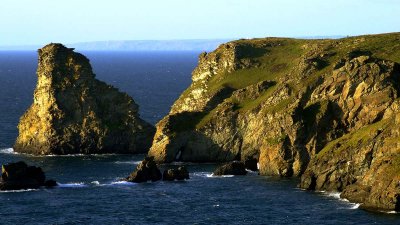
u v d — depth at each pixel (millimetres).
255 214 179875
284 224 169125
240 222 172375
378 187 181250
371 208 179875
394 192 176375
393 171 180750
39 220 175500
